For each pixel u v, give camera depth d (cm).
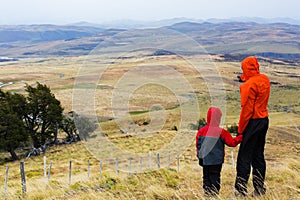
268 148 2578
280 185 526
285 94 8794
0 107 3266
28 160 2791
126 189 557
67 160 2169
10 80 10350
